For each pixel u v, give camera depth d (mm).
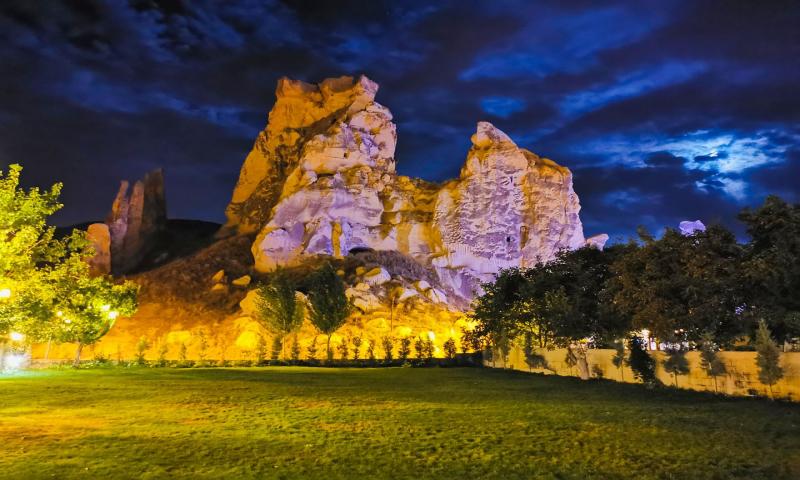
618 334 33781
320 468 11031
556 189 110875
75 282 33250
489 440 13703
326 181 96375
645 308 27234
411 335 74562
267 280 86500
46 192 28281
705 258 25250
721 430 14922
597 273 39875
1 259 26281
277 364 53406
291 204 94125
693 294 25359
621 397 23641
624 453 12219
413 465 11266
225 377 35719
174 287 85938
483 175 105375
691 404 20828
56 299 33875
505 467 11102
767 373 21641
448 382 32250
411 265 96562
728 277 24562
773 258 22422
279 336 56812
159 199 117438
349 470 10883
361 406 20453
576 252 42656
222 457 11898
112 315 48531
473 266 101250
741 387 23875
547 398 23328
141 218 109125
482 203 103938
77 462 11359
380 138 108125
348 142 102562
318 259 90375
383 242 98062
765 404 20391
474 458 11820
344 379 34656
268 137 116812
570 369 38219
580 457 11883
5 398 22016
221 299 82875
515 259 104625
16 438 13703
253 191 115500
